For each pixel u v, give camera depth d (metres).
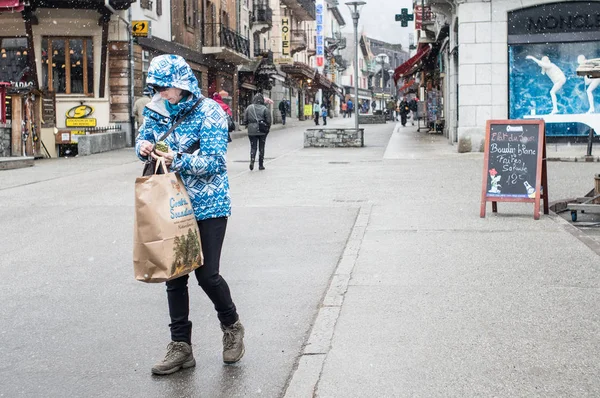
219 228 4.51
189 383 4.38
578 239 8.12
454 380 4.14
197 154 4.38
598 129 20.66
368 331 5.06
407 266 6.99
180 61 4.35
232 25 45.44
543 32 20.73
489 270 6.74
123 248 8.61
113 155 24.08
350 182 14.40
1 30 27.80
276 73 53.12
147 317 5.79
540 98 20.91
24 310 6.05
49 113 25.05
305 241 8.70
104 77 27.77
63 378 4.50
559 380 4.11
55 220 10.72
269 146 27.70
